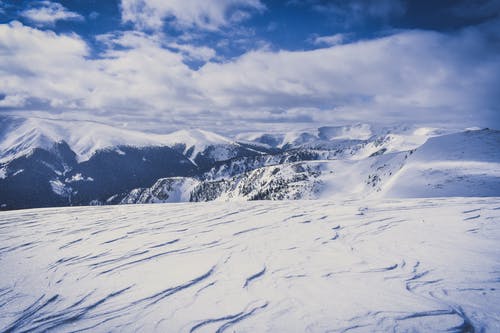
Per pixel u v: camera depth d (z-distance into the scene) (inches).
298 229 424.5
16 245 374.3
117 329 183.0
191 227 461.7
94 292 234.5
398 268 263.0
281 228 434.3
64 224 506.6
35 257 325.1
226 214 577.3
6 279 265.0
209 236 398.0
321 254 307.7
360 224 442.9
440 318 179.9
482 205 549.6
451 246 318.7
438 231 382.6
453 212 495.5
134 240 388.2
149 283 247.8
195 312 198.1
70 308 211.0
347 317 184.4
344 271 259.4
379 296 211.3
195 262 295.3
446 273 247.3
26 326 190.4
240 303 207.9
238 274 259.9
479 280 231.6
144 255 323.3
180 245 357.7
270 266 277.1
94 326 187.5
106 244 371.9
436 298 205.8
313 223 462.9
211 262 293.3
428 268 260.1
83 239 400.5
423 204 599.2
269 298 213.6
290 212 575.5
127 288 239.8
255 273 261.0
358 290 222.1
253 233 407.8
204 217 550.3
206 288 234.1
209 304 208.4
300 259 293.9
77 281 257.4
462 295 208.4
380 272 255.1
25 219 561.9
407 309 191.9
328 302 204.4
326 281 239.8
